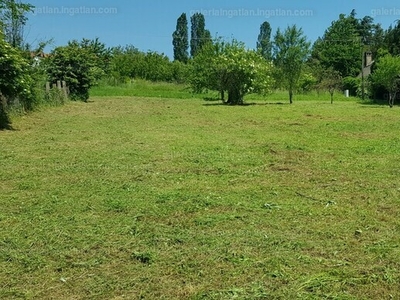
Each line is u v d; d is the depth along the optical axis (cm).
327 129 1055
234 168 597
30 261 299
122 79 3888
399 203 437
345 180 534
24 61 1048
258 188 492
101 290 262
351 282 269
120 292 260
